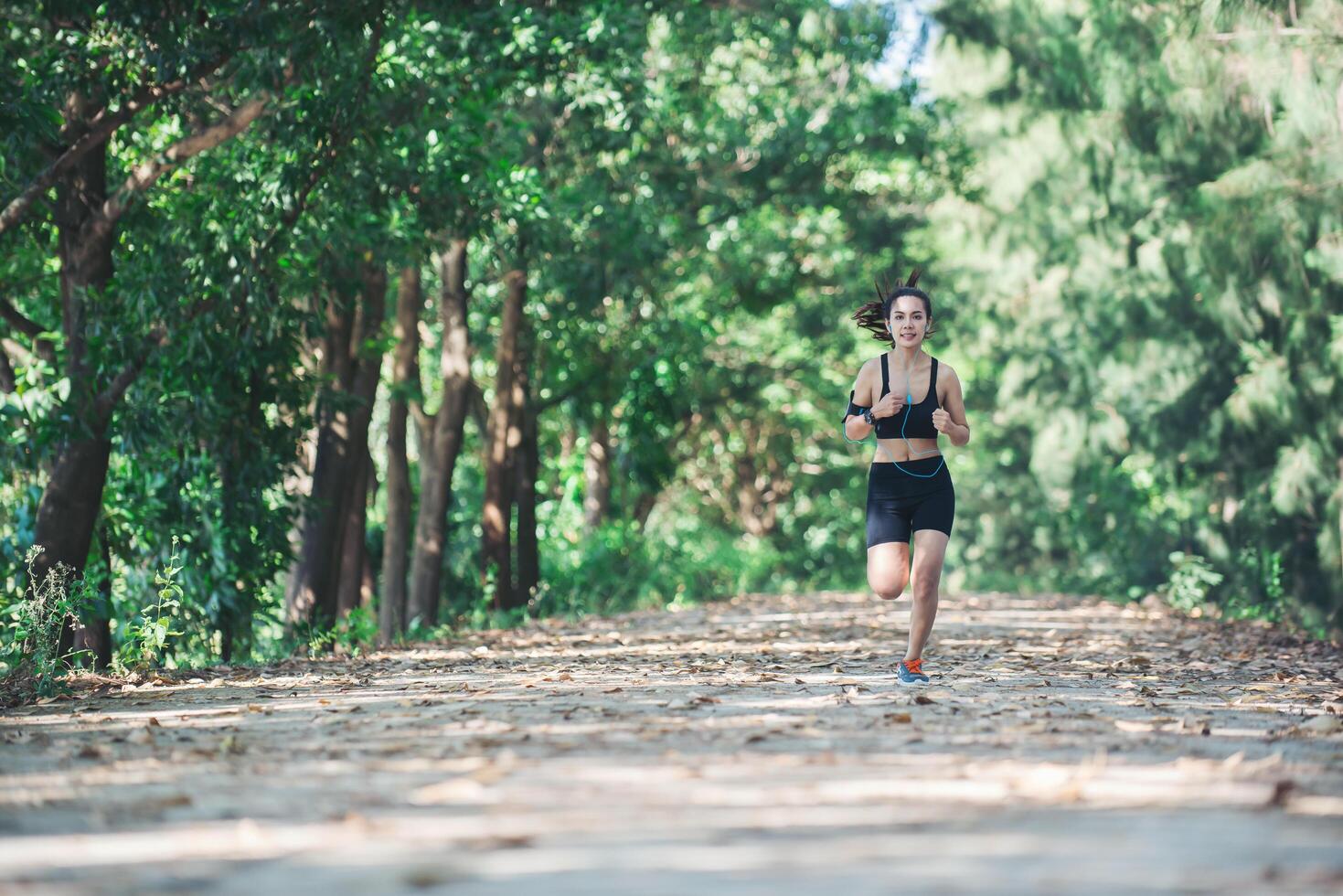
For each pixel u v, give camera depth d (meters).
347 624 19.52
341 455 20.33
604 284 25.78
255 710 8.63
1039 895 3.63
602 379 31.77
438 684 10.34
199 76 14.81
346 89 15.04
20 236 17.19
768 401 47.41
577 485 39.84
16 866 4.21
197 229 15.75
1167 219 26.86
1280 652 15.16
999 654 13.48
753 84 30.77
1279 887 3.72
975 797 5.23
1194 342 27.89
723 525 55.47
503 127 22.41
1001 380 39.72
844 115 30.38
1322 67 19.14
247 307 16.02
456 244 25.14
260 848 4.43
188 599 16.80
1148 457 32.69
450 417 25.48
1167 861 4.06
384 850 4.36
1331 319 22.89
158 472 17.05
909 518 9.59
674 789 5.41
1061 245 33.72
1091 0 26.03
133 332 15.48
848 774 5.76
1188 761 6.07
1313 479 23.59
